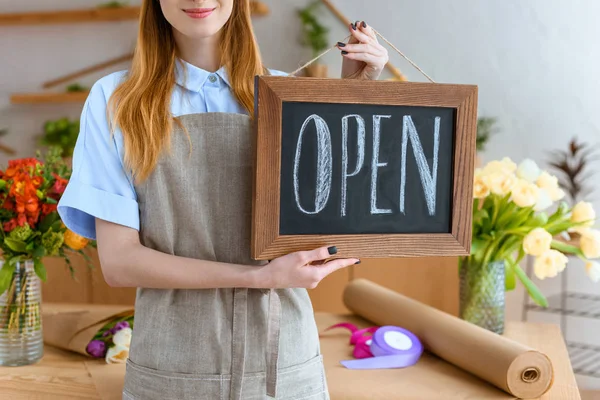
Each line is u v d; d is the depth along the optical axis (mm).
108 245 1069
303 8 3215
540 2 2992
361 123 1055
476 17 3051
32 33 3523
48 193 1526
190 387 1076
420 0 3092
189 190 1084
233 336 1085
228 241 1104
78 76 3498
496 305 1781
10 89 3559
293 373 1129
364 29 1186
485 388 1397
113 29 3451
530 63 3018
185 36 1180
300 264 1000
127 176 1085
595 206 2957
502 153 3051
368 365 1516
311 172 1036
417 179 1088
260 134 988
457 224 1098
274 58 3248
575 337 2967
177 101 1146
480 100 3064
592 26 2951
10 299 1503
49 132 3451
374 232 1069
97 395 1347
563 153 2986
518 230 1742
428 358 1607
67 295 2250
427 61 3104
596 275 1773
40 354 1561
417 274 2188
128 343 1544
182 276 1034
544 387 1349
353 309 1976
